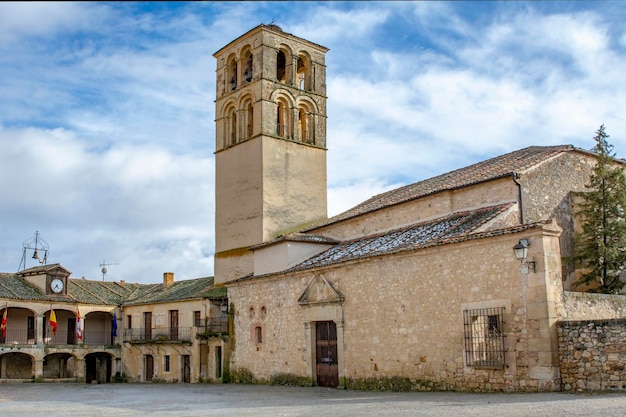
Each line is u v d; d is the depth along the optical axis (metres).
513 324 17.72
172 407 18.66
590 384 16.16
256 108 35.56
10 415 16.88
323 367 24.80
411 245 21.41
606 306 18.50
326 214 36.78
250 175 35.31
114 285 52.62
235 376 29.86
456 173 29.56
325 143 37.81
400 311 21.31
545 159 22.91
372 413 14.09
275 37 36.69
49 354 44.09
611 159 23.06
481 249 18.89
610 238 22.12
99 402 21.75
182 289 44.88
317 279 25.09
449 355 19.47
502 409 13.33
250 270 34.28
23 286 44.59
